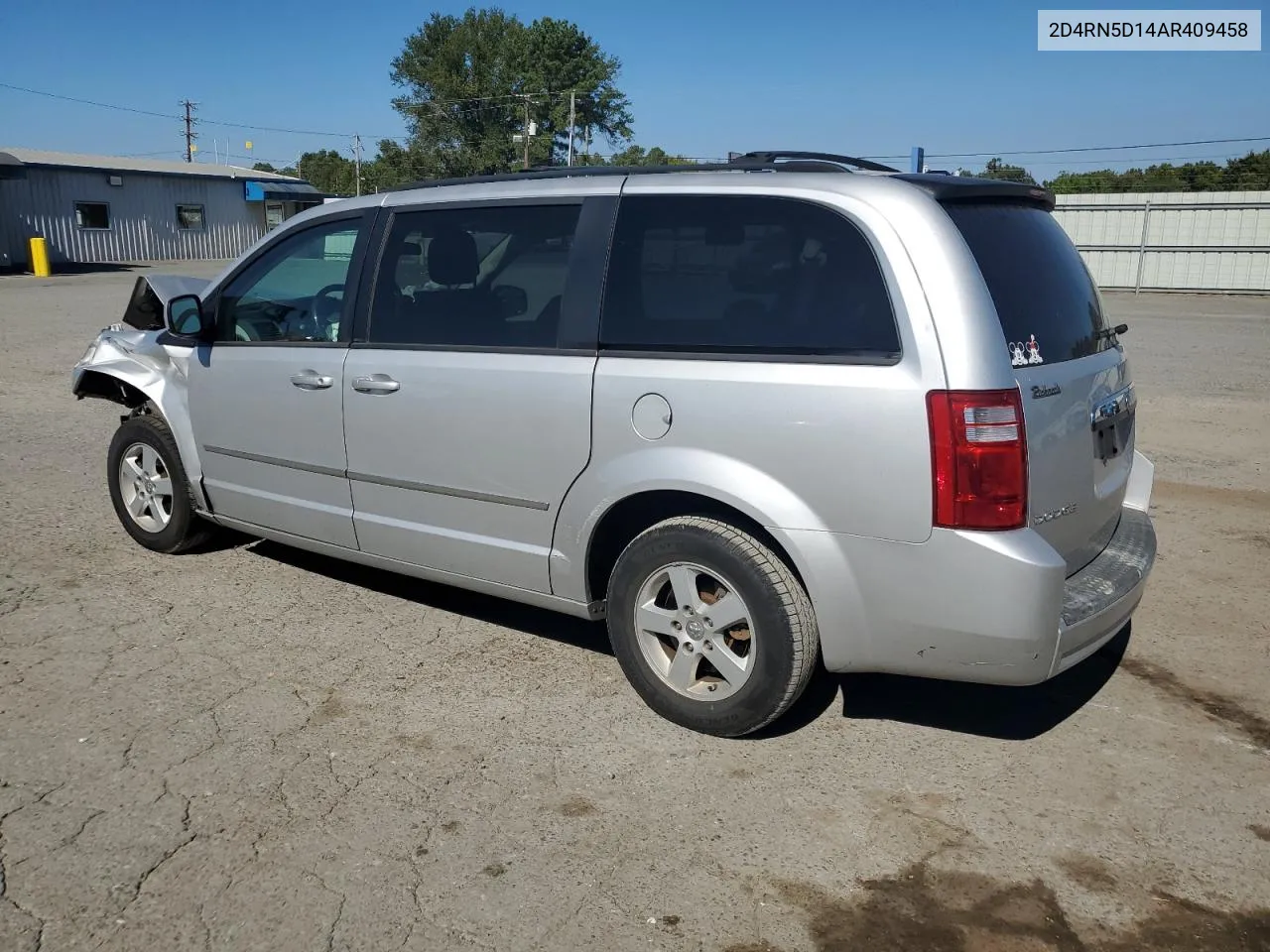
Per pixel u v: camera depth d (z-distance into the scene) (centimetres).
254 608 490
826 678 425
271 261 491
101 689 402
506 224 405
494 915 278
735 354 346
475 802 331
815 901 286
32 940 265
